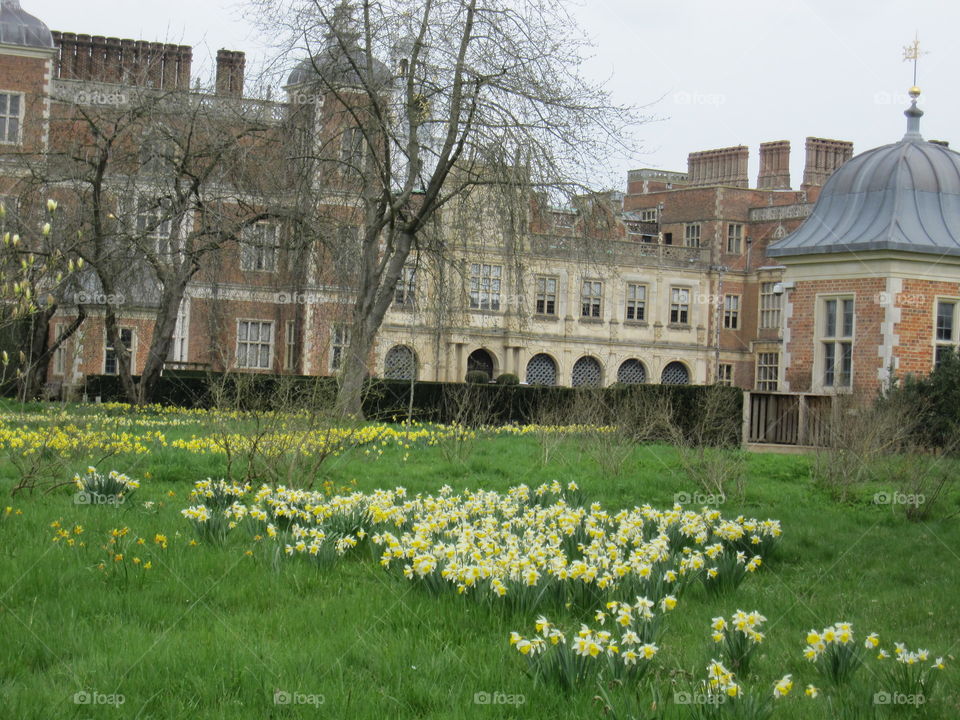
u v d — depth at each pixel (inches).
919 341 1032.8
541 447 798.5
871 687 275.1
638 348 2297.0
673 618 343.0
